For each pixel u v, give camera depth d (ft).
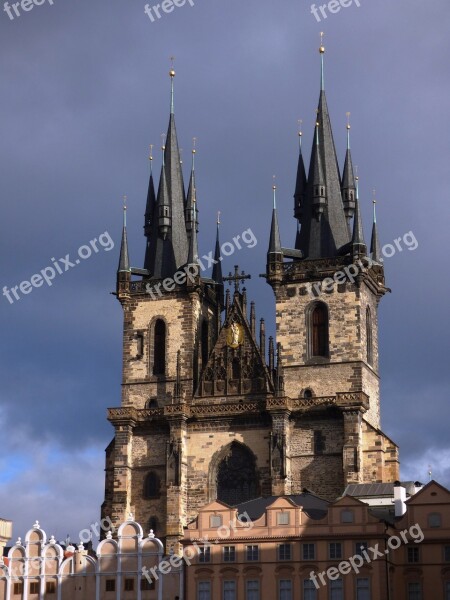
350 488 624.18
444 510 552.82
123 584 581.94
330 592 546.67
